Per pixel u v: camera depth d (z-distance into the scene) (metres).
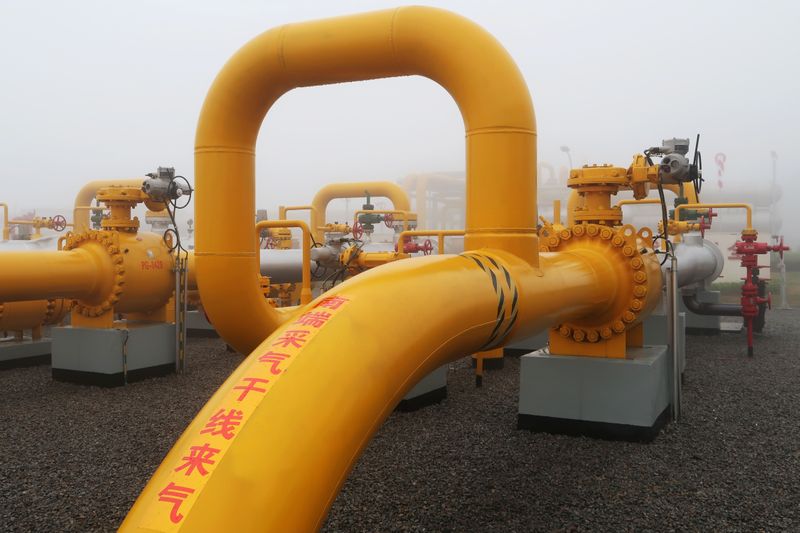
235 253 4.35
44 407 6.16
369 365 2.00
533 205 3.78
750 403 6.06
